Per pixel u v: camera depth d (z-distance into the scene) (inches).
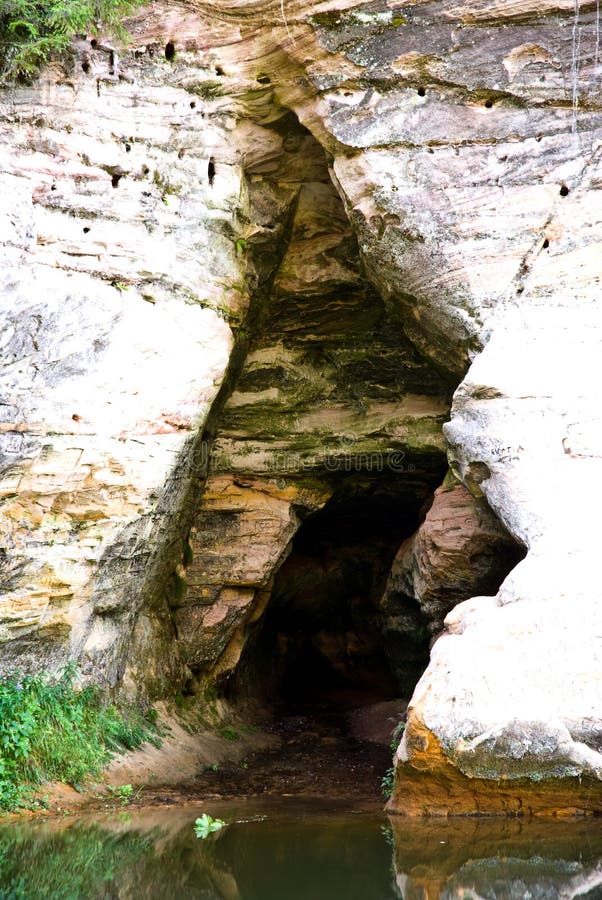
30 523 362.0
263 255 449.1
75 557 374.9
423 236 388.8
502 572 445.4
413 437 503.2
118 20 384.8
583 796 283.3
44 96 378.3
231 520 521.7
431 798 299.0
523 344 366.3
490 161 380.8
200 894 219.5
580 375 355.3
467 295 385.1
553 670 290.4
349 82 387.2
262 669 662.5
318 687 743.7
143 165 397.1
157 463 396.2
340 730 572.7
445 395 502.3
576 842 260.2
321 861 247.4
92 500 377.1
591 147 370.3
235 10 390.6
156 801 343.3
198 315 412.8
